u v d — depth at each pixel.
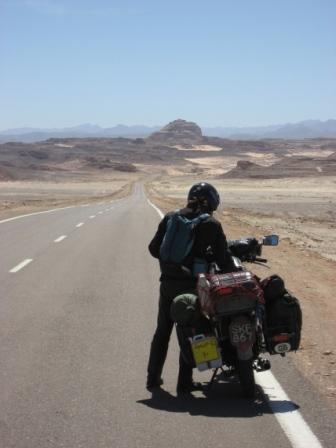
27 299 10.37
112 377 6.35
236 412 5.38
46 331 8.22
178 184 139.88
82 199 69.00
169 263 5.84
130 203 54.47
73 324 8.61
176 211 6.00
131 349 7.37
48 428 5.03
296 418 5.23
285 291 5.71
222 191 89.25
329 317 9.01
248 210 44.22
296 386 6.07
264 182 133.12
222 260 5.78
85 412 5.38
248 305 5.40
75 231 23.16
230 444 4.73
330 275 13.05
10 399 5.69
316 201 59.22
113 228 24.62
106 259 15.28
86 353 7.20
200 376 6.44
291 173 159.88
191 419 5.23
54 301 10.20
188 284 5.84
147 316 9.12
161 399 5.72
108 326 8.50
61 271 13.37
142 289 11.29
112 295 10.71
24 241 19.47
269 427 5.05
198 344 5.38
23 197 75.31
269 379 6.28
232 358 5.73
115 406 5.53
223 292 5.31
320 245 20.92
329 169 163.12
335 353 7.21
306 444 4.73
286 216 37.84
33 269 13.64
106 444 4.73
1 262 14.72
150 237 20.91
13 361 6.88
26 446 4.69
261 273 12.83
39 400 5.67
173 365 6.86
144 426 5.08
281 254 16.53
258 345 5.69
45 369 6.59
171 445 4.71
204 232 5.77
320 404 5.58
